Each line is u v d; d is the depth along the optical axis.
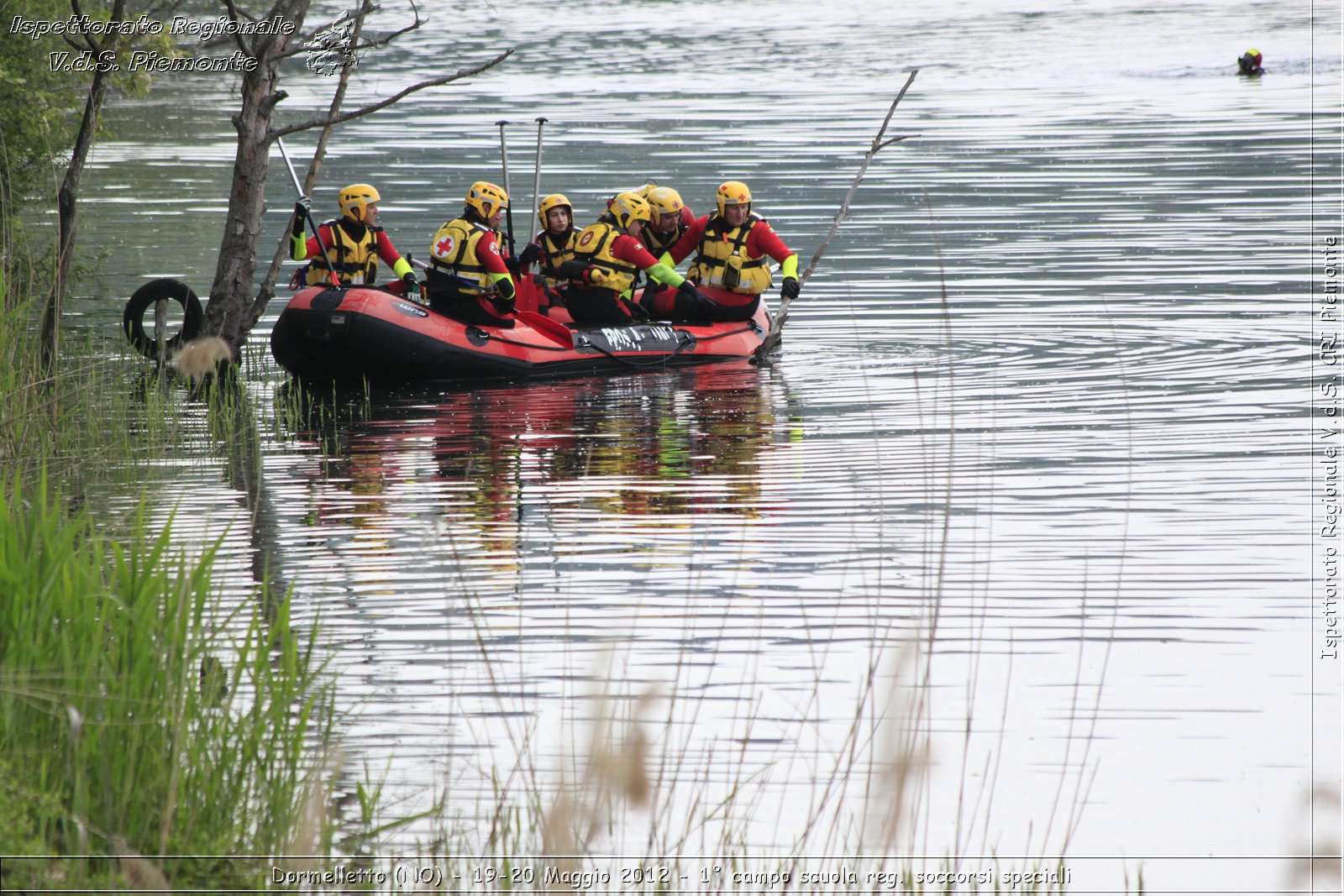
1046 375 48.62
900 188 93.31
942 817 19.69
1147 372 48.75
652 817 17.92
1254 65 157.50
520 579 28.81
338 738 21.14
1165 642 25.28
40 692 17.02
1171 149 107.12
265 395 48.78
